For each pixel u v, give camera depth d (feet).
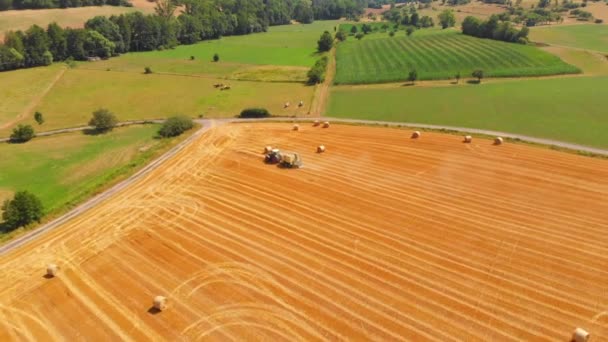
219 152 166.20
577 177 130.62
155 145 180.55
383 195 126.31
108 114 205.36
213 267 98.27
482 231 106.22
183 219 119.75
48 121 224.74
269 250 103.50
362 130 183.21
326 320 81.25
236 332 79.51
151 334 80.48
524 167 139.23
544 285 87.25
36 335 82.33
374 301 85.40
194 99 252.21
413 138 170.71
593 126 176.45
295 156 147.95
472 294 85.87
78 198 135.13
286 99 243.60
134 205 129.49
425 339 76.02
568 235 102.78
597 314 79.46
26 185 151.94
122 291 92.48
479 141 163.63
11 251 110.42
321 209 120.57
